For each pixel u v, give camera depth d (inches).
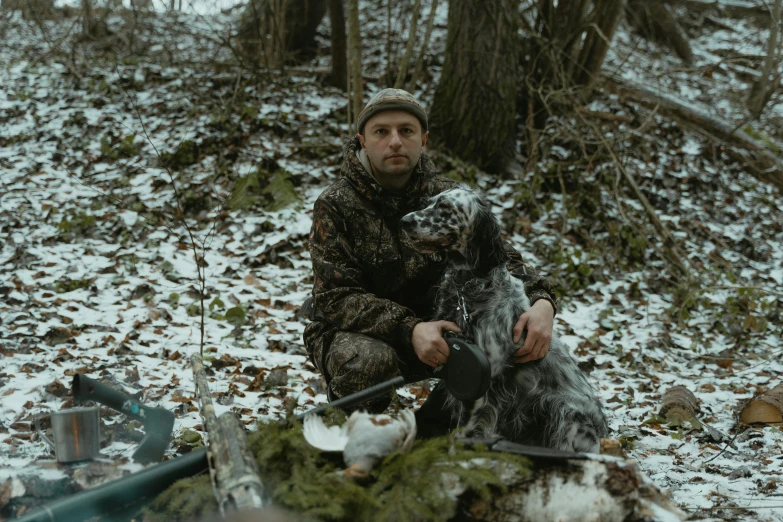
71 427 97.0
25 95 398.9
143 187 321.1
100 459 99.6
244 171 328.2
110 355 195.0
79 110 383.2
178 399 165.0
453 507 81.0
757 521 114.8
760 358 237.0
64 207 303.3
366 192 128.0
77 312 225.6
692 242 326.0
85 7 481.4
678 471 146.7
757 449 161.8
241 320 227.9
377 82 425.1
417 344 116.6
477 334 119.7
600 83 384.5
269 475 84.0
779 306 283.0
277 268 271.1
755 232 346.9
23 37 530.6
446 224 117.8
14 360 185.3
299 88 410.0
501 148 356.2
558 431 120.5
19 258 262.1
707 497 130.0
